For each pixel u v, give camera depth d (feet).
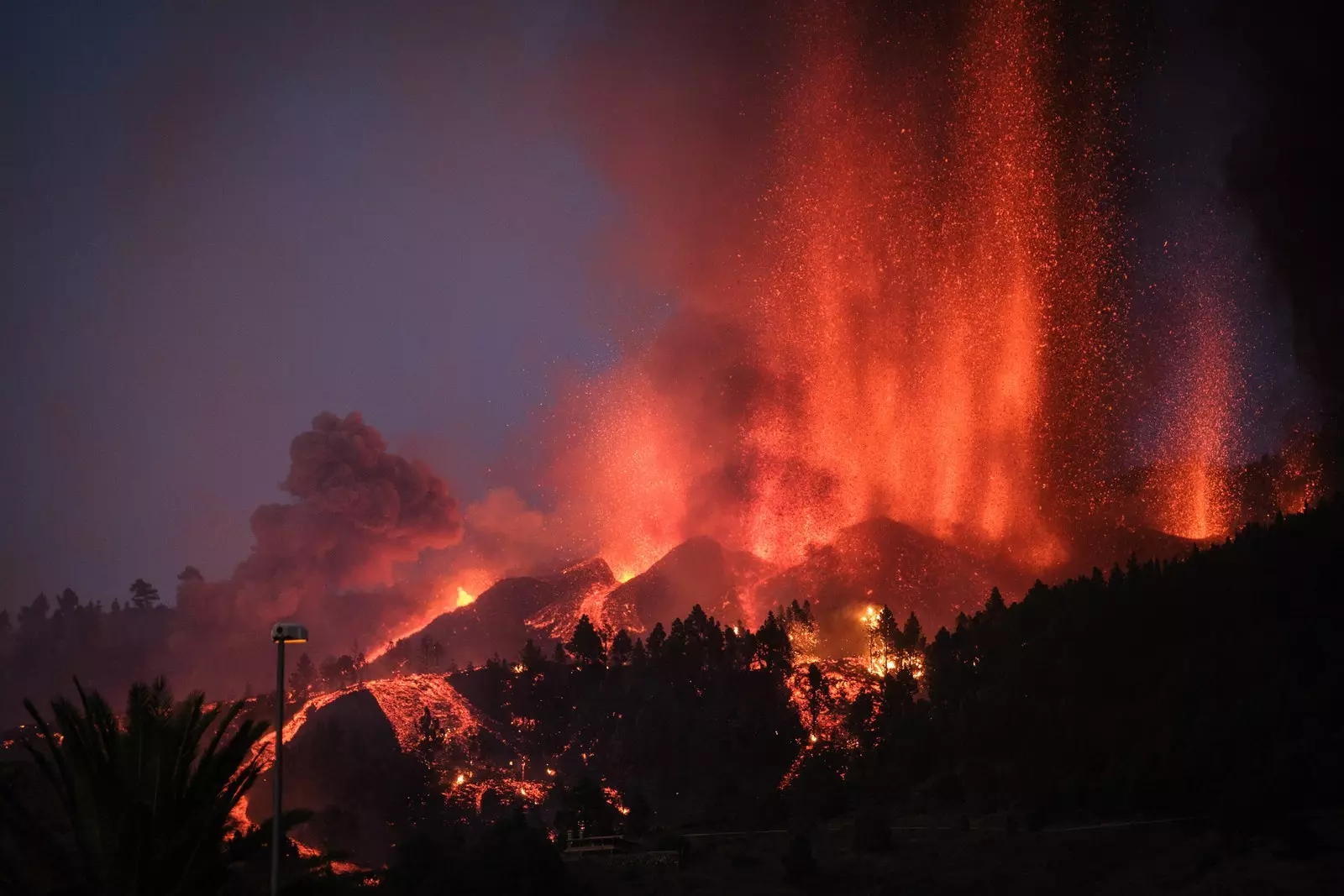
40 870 137.18
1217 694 402.11
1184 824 337.93
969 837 366.63
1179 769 352.28
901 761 454.81
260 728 148.05
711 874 368.07
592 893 352.49
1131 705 419.74
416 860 353.92
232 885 155.53
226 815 144.15
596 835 433.07
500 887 339.57
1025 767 397.60
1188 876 306.96
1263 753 345.92
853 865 358.43
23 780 159.94
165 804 140.87
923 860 354.54
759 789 508.53
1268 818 317.42
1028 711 437.17
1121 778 363.56
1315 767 334.65
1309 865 294.87
